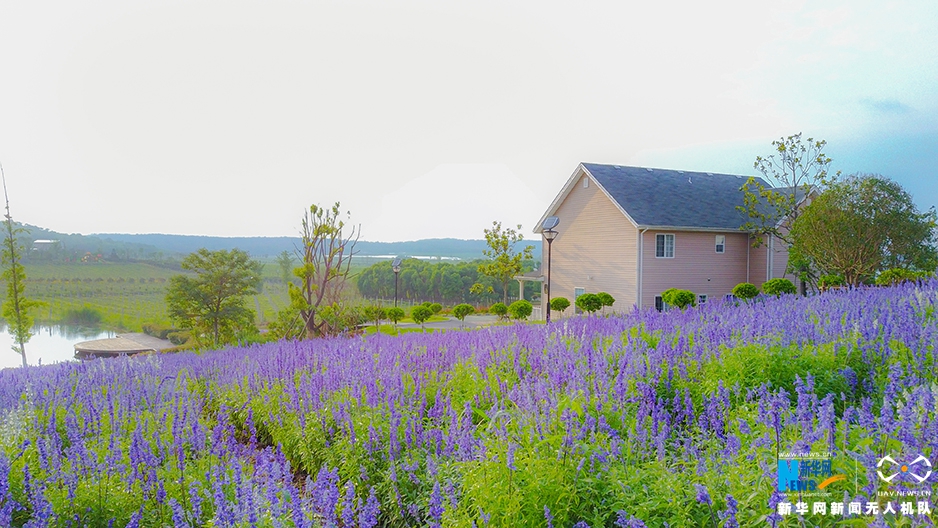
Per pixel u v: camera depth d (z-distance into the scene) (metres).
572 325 10.62
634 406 5.77
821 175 28.69
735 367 6.51
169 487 5.04
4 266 22.91
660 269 26.80
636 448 4.73
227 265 33.84
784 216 27.64
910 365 6.18
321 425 6.40
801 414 4.34
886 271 19.30
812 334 7.66
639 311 12.66
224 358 11.52
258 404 8.13
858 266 20.09
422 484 4.95
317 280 16.73
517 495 3.94
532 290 62.72
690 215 27.67
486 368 7.86
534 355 8.13
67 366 10.25
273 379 8.71
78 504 4.73
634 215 26.08
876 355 6.64
